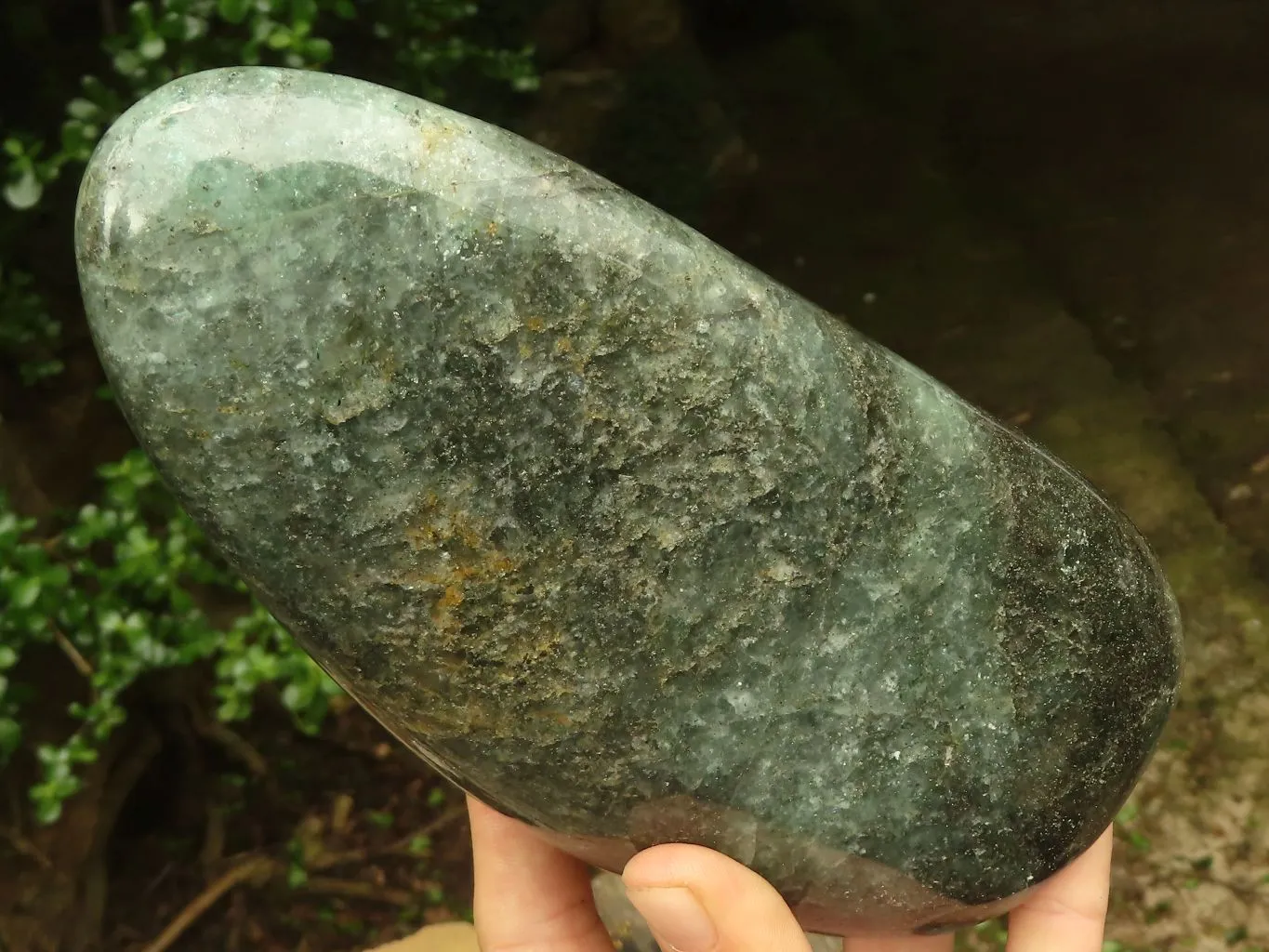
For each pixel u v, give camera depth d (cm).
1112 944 40
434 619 16
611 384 16
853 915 20
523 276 16
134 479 34
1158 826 42
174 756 46
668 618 17
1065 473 21
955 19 91
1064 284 66
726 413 17
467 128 16
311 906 43
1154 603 21
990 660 19
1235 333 59
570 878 25
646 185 71
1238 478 52
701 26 91
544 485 16
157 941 41
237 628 36
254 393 15
